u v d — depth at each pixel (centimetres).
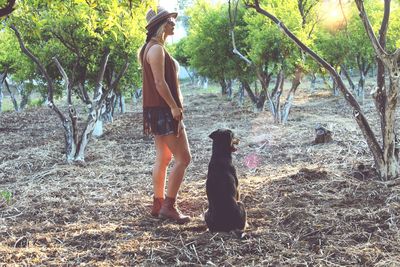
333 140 877
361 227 427
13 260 388
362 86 1719
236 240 409
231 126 1213
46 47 885
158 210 495
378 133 959
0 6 408
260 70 1184
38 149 943
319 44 1487
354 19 1455
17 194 607
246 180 626
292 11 1095
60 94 1195
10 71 1936
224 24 1497
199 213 503
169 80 462
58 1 495
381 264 354
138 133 1167
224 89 2391
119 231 450
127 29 763
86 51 877
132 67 1096
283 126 1135
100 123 1159
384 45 558
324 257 371
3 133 1293
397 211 455
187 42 1903
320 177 593
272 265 360
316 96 2073
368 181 564
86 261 384
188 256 384
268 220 462
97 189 620
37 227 470
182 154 470
